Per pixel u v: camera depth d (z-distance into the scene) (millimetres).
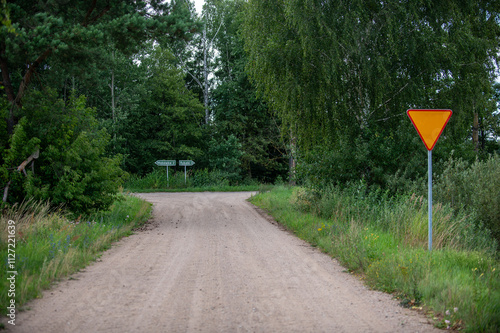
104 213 12586
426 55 13453
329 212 12117
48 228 8523
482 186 9812
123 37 11984
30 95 11469
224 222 13414
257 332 3842
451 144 14258
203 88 44500
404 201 10711
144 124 42000
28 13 11008
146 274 6215
